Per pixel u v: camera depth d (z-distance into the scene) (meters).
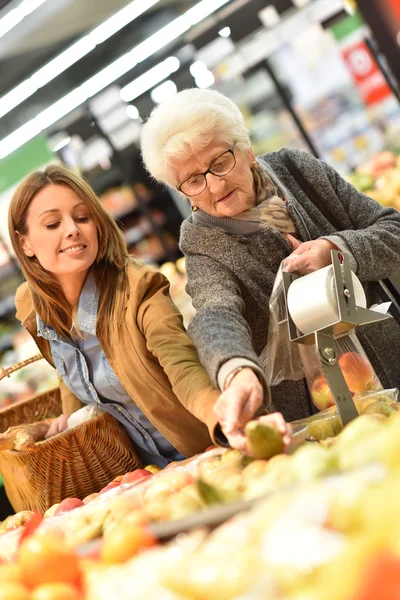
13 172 5.43
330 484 0.98
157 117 2.18
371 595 0.73
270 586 0.83
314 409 2.31
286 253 2.30
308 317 1.78
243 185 2.22
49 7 4.52
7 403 5.18
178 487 1.57
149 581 0.96
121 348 2.24
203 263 2.29
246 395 1.61
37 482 2.43
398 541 0.78
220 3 4.87
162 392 2.21
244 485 1.42
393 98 4.67
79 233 2.22
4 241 5.49
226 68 4.99
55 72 5.24
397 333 2.39
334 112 4.79
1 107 5.46
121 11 4.80
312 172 2.42
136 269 2.26
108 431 2.44
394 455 0.99
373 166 4.77
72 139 5.57
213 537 1.03
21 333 5.54
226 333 1.83
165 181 2.25
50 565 1.09
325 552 0.84
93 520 1.54
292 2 4.75
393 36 4.33
